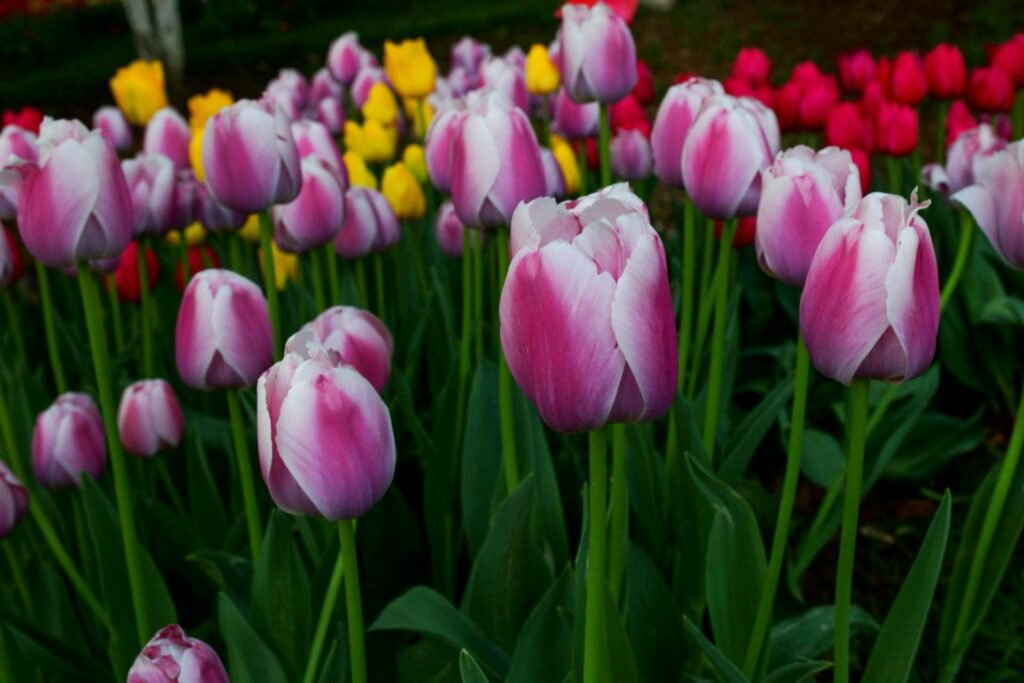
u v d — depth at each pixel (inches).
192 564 107.2
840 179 73.8
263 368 82.8
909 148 149.5
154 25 660.7
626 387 50.5
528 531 83.7
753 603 81.0
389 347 85.5
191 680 59.1
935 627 115.0
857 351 57.9
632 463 96.7
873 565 126.7
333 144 122.1
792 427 74.2
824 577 125.6
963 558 91.8
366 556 101.9
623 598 85.8
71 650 92.2
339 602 90.7
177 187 122.9
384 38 568.4
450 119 104.0
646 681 84.6
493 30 571.5
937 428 136.6
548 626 73.2
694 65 463.2
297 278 147.1
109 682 93.8
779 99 158.9
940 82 170.9
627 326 48.9
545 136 181.9
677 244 159.6
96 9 672.4
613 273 49.0
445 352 131.8
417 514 124.0
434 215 160.9
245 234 142.2
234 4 634.2
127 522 85.3
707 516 91.2
